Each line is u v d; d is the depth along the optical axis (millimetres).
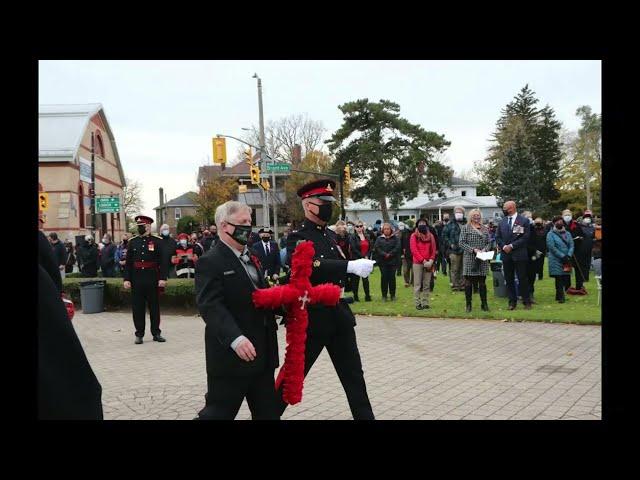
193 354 9062
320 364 7762
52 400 1971
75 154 40688
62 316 2043
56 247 17688
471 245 11633
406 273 18125
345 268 4641
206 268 3752
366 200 60500
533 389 6195
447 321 11133
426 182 53688
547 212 51938
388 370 7281
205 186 61406
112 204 36531
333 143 51969
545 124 64125
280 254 13258
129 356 9023
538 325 10250
